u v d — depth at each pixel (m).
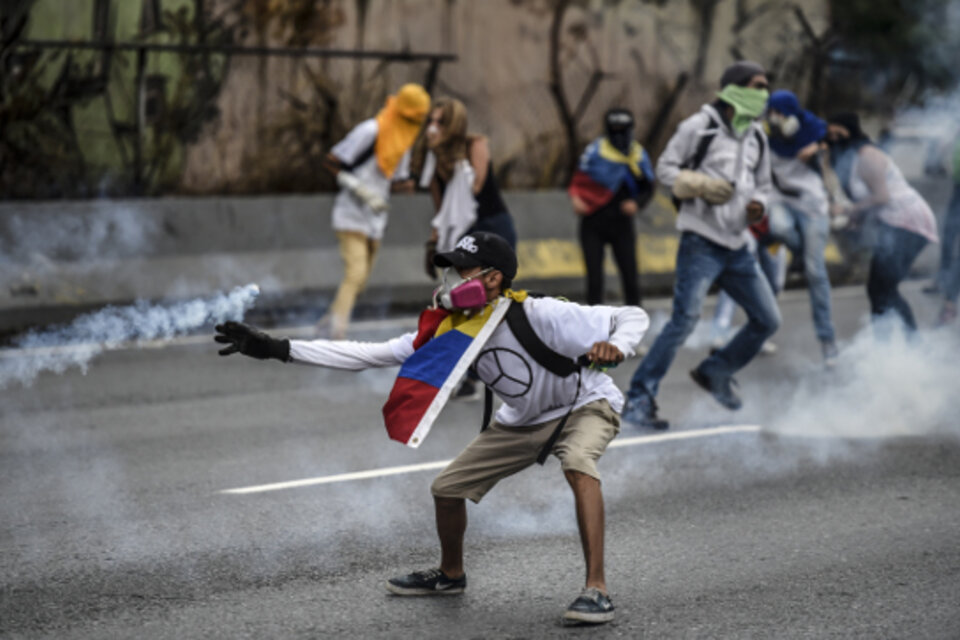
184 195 24.70
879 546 9.62
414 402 7.77
